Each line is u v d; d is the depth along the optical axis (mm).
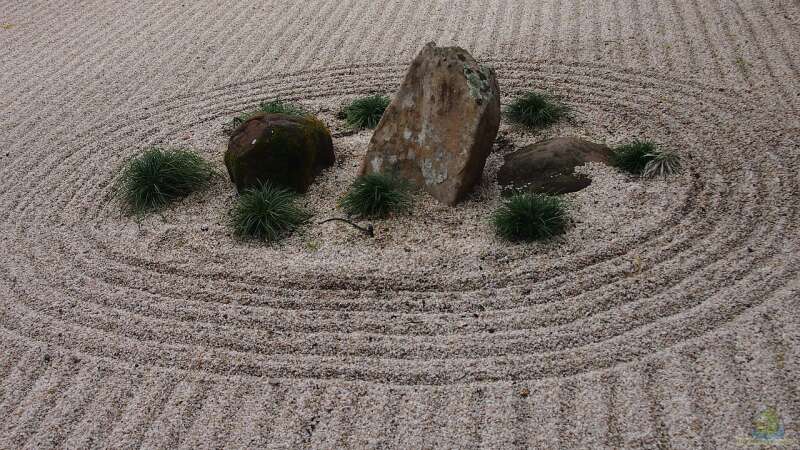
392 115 5582
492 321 4277
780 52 7125
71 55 8594
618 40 7742
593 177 5473
